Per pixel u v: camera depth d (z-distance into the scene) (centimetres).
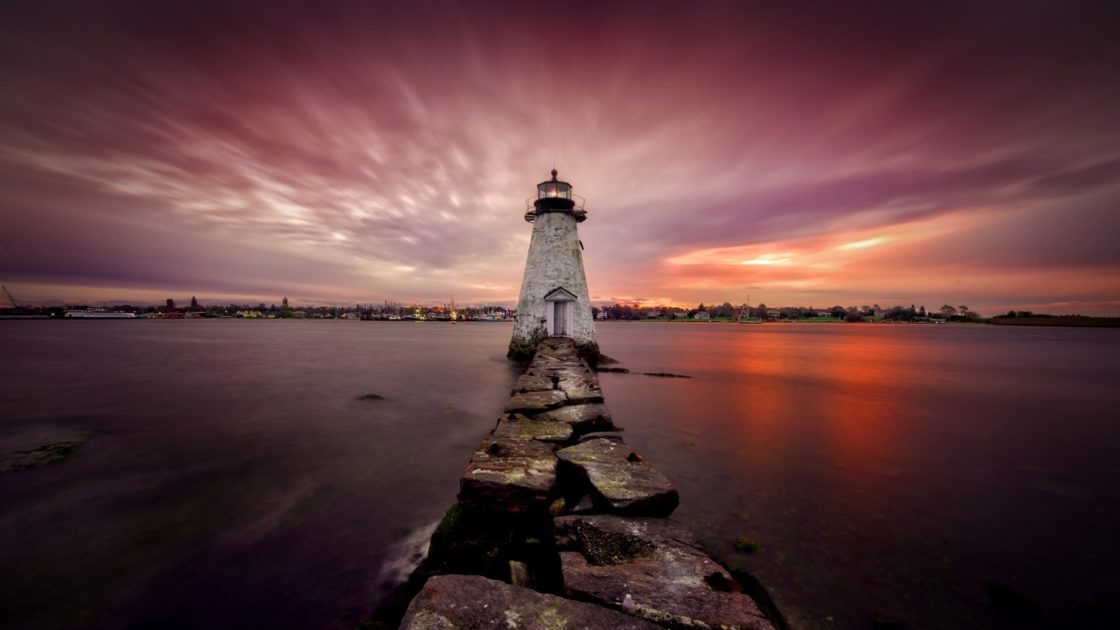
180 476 1061
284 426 1527
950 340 9900
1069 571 738
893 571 717
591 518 529
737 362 4047
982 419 1872
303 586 634
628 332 12369
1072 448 1453
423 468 1119
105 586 639
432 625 332
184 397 2053
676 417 1745
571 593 385
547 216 2770
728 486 1046
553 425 923
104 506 895
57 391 2205
